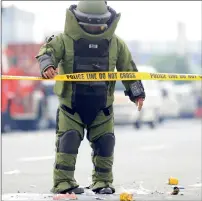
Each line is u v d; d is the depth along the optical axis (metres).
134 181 23.50
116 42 18.89
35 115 58.66
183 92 87.19
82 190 19.05
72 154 18.77
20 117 57.59
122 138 46.84
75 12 18.20
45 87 58.94
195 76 20.72
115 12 18.59
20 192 20.28
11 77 18.95
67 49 18.33
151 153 35.28
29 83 58.06
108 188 19.20
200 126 69.44
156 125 64.50
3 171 26.73
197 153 35.38
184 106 86.75
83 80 18.45
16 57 57.06
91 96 18.56
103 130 19.03
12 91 56.97
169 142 42.97
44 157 32.72
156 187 21.84
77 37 18.28
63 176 18.83
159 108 64.06
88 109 18.66
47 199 18.23
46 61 18.06
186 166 28.97
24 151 36.03
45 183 22.88
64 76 18.33
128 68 19.25
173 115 71.19
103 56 18.61
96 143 19.22
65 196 18.20
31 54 57.44
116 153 35.16
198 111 88.81
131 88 19.39
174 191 19.86
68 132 18.66
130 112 58.12
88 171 26.81
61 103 18.78
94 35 18.27
